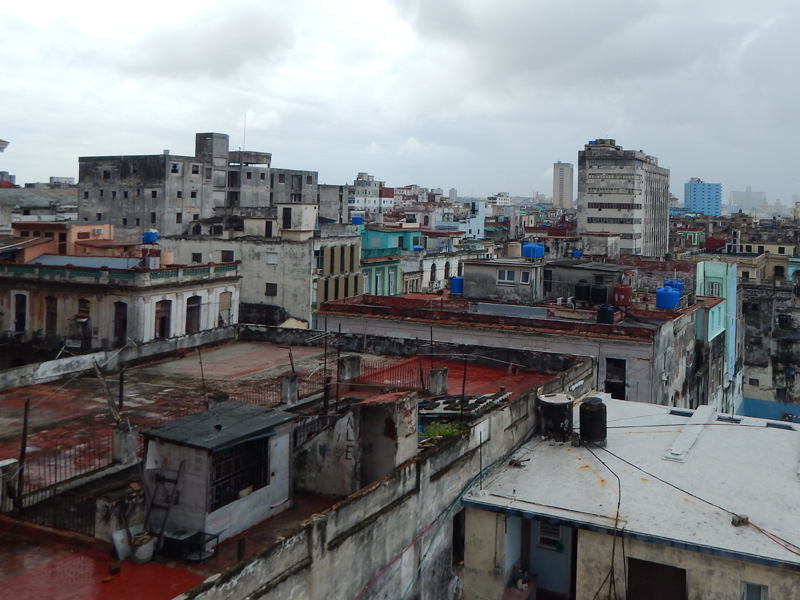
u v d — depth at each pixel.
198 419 17.00
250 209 101.00
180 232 100.75
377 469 18.34
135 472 19.33
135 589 13.96
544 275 51.31
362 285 76.94
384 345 35.19
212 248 72.69
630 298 46.28
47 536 15.76
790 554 17.78
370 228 89.06
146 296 47.75
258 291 70.94
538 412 25.58
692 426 26.14
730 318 57.84
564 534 21.72
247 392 27.17
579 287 47.19
